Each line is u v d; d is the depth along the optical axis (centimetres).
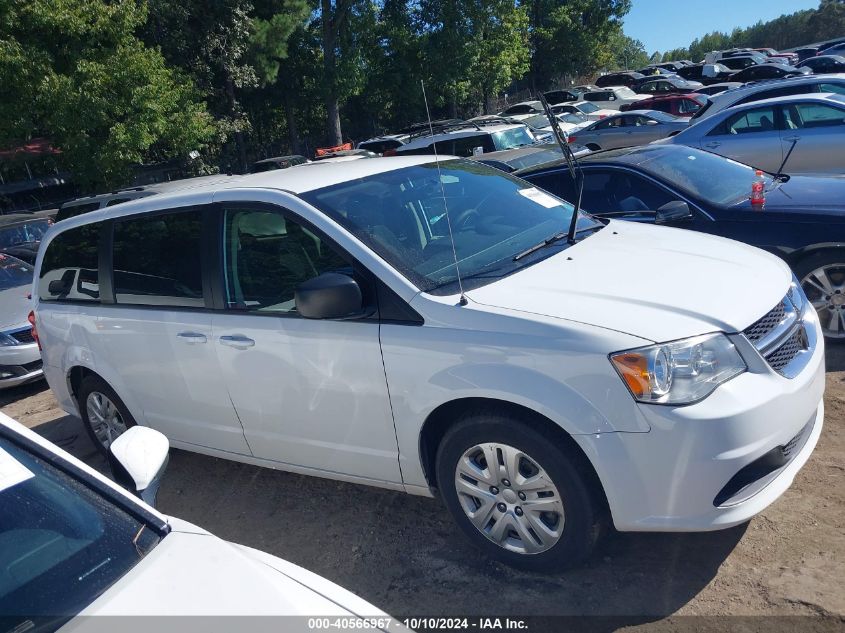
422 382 317
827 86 1202
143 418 455
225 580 194
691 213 555
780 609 280
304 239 361
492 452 311
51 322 492
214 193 400
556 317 295
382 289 331
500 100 4334
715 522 279
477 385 301
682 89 3297
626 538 337
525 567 320
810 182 577
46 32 1869
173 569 199
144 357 429
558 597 305
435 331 313
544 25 4350
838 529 321
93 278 462
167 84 2095
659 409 273
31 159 2145
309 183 386
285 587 194
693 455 272
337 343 340
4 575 197
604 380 278
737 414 274
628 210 589
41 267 510
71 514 213
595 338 282
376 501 409
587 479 293
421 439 331
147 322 420
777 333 309
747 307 305
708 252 362
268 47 2812
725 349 286
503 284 328
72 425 631
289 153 3731
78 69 1878
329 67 3062
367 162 444
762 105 1005
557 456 292
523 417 299
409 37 3259
